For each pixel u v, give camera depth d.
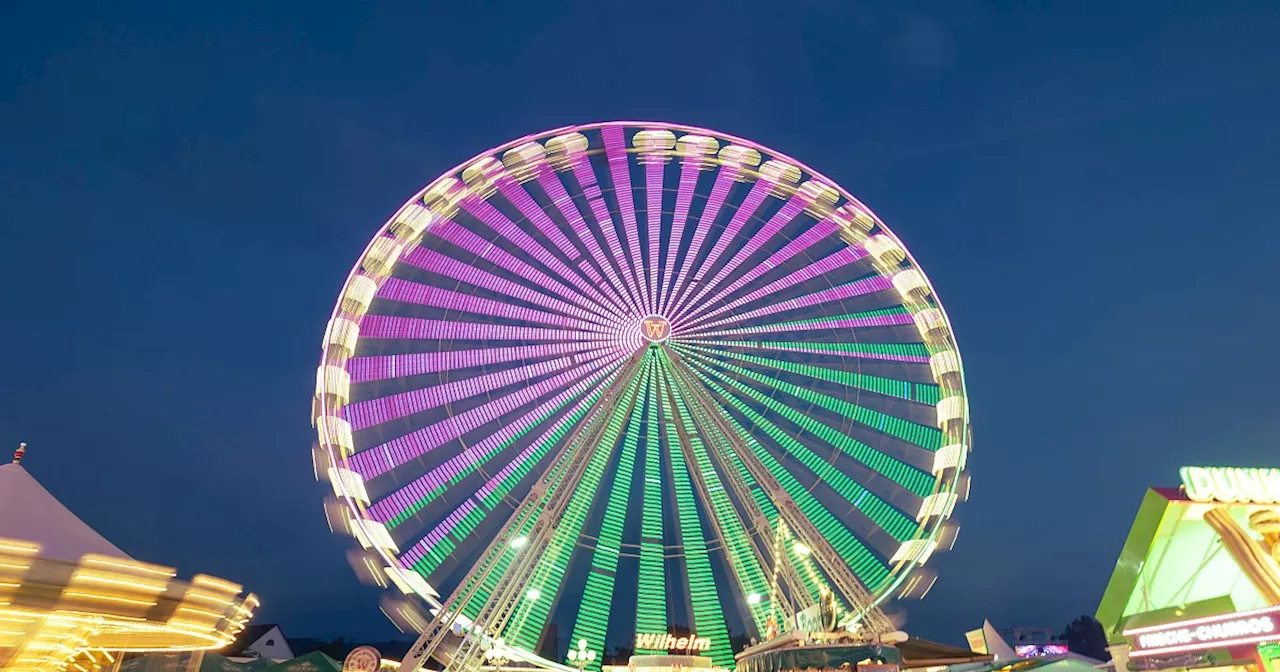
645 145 35.09
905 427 31.22
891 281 33.25
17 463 15.68
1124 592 16.52
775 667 20.62
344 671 25.08
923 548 28.00
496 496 28.61
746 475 29.42
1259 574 13.65
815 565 25.69
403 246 29.97
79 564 11.55
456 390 29.67
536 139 33.19
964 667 24.23
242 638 55.34
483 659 25.88
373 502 26.73
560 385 31.09
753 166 35.06
